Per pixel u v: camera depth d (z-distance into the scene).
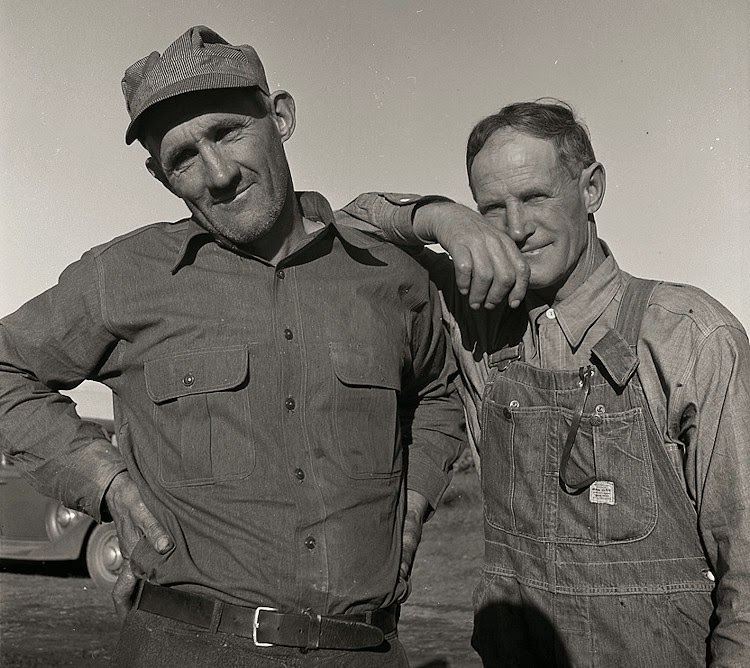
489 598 2.30
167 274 2.06
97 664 5.57
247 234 1.99
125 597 2.14
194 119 1.93
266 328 2.02
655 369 2.05
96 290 2.06
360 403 2.07
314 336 2.05
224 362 1.99
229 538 1.95
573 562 2.13
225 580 1.93
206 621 1.94
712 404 1.96
